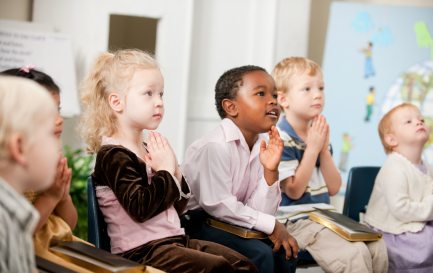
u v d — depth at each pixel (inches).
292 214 88.0
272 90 78.2
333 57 147.3
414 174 92.6
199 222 76.3
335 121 144.5
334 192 96.6
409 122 94.3
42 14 133.1
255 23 149.5
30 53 130.3
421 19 148.3
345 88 145.9
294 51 152.8
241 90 77.0
